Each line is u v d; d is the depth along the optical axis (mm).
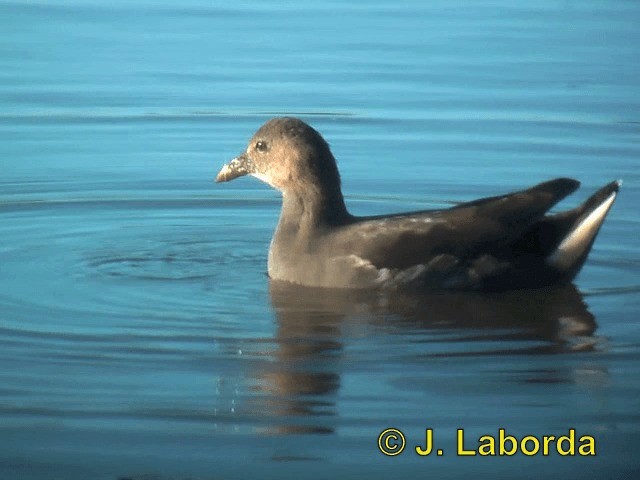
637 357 13281
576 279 15633
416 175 19141
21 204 18125
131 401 12281
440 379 12727
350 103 21734
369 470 11211
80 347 13414
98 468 11195
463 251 15023
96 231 17297
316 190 15492
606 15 26531
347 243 15211
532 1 27578
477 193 18469
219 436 11695
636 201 18172
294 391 12469
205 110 21453
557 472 11312
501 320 14297
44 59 23469
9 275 15586
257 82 22609
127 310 14477
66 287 15195
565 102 21828
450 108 21625
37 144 20328
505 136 20562
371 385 12602
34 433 11695
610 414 12055
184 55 23797
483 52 24141
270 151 15680
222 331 13891
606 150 19938
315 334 13828
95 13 25984
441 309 14609
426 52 24094
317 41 24609
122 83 22500
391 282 15047
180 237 17172
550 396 12406
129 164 19672
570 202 18156
